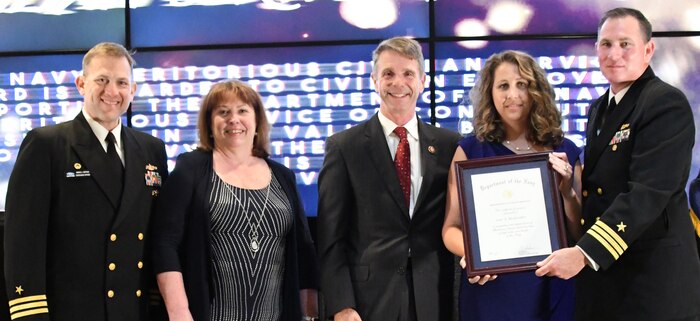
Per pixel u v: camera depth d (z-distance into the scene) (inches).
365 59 175.5
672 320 102.8
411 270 117.7
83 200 114.0
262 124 125.3
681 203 105.5
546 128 115.3
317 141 175.5
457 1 174.4
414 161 122.1
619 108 108.1
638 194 99.9
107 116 117.5
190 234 115.6
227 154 121.5
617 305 105.8
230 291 115.1
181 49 176.2
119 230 114.8
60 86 177.8
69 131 117.1
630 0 172.4
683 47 171.6
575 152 118.3
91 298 112.0
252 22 176.6
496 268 107.6
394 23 175.2
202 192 116.3
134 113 176.6
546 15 173.5
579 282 111.6
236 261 115.3
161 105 176.7
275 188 122.6
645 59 108.3
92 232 113.3
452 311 120.2
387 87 121.0
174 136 176.4
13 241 110.6
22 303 108.7
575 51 172.7
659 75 171.8
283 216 120.0
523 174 110.0
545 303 115.0
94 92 116.7
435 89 173.8
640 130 103.8
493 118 119.0
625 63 106.5
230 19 176.6
